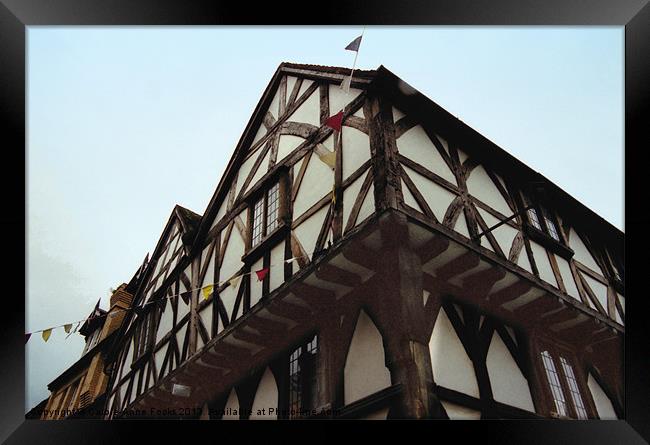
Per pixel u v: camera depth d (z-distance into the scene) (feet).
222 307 20.49
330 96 19.11
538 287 17.80
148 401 22.66
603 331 19.81
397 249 14.53
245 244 20.48
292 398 16.96
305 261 16.87
